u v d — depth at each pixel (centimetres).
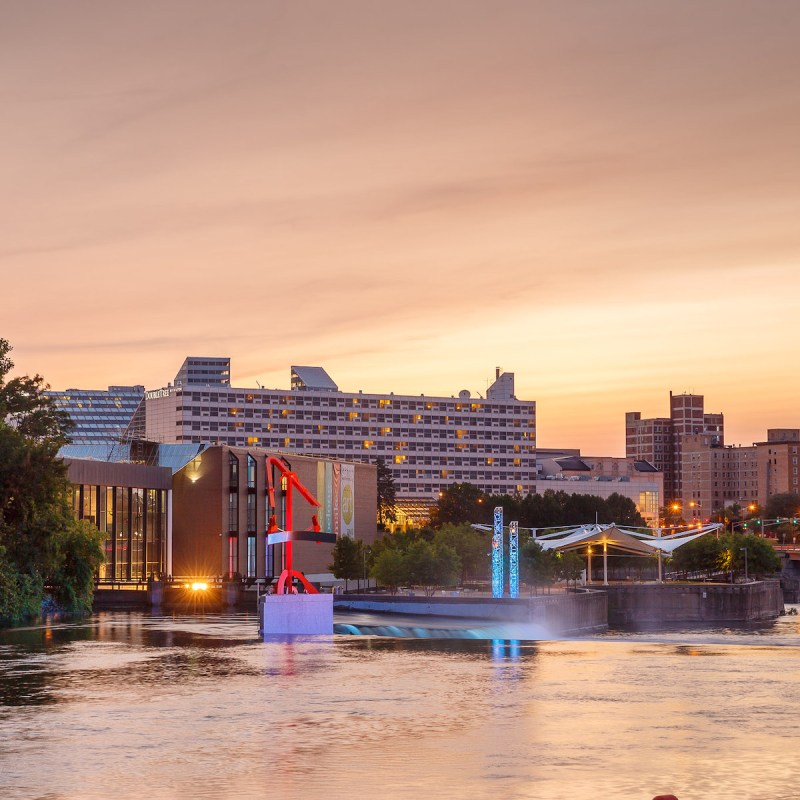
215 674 5662
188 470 16512
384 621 10338
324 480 18388
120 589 13475
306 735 3938
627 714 4400
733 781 3241
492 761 3506
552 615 11569
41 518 9800
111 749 3703
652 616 16862
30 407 14850
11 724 4172
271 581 14438
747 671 5888
